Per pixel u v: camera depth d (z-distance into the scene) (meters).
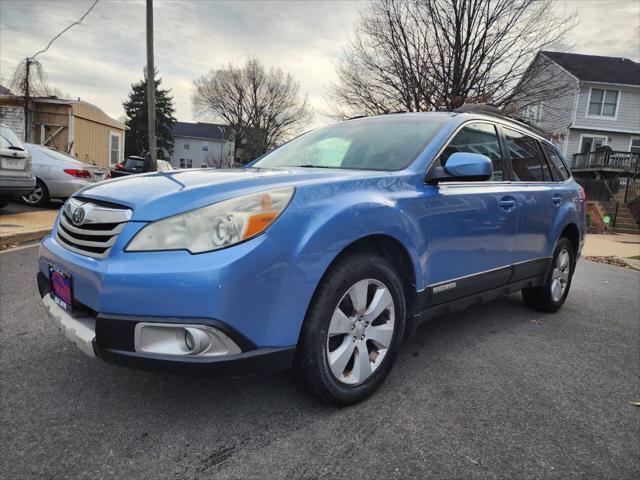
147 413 2.26
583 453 2.09
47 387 2.48
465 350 3.31
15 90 16.92
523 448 2.10
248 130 58.53
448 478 1.87
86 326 2.11
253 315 1.95
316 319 2.15
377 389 2.59
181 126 62.50
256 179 2.25
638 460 2.05
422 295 2.71
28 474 1.80
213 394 2.46
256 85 57.78
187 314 1.87
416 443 2.10
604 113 26.11
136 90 52.38
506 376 2.89
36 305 3.84
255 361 1.97
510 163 3.67
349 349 2.34
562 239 4.38
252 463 1.91
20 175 7.70
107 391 2.46
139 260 1.93
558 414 2.44
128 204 2.08
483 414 2.39
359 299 2.35
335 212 2.19
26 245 6.47
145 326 1.90
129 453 1.95
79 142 18.47
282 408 2.35
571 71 24.52
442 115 3.34
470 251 3.06
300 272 2.05
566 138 26.30
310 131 3.95
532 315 4.34
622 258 9.17
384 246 2.59
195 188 2.11
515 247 3.56
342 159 3.17
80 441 2.02
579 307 4.82
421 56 16.53
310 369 2.18
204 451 1.98
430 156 2.88
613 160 23.59
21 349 2.95
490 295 3.41
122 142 22.09
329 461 1.95
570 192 4.45
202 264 1.87
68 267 2.18
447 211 2.83
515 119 4.14
